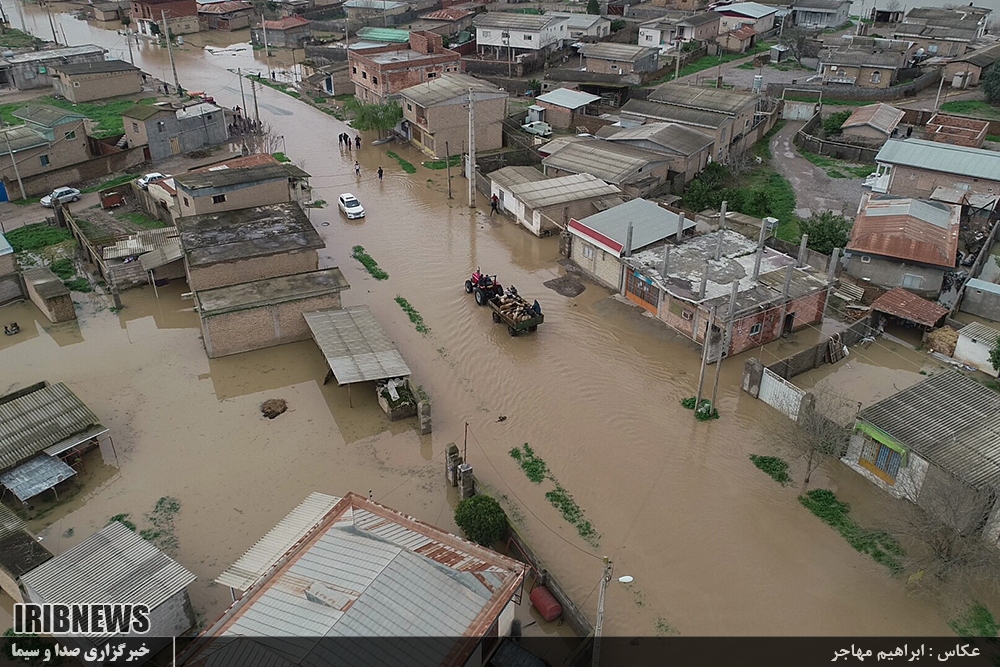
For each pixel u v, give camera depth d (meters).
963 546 26.56
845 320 44.88
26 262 50.56
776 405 36.84
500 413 36.88
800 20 121.75
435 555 24.31
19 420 33.25
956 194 55.50
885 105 76.69
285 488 31.97
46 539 29.22
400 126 77.31
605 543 29.41
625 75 87.38
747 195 61.59
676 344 42.50
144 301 46.72
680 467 33.41
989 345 39.28
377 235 56.16
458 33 110.38
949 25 101.56
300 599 22.19
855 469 32.91
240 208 49.91
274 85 95.44
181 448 34.19
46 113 64.62
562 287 48.81
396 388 36.84
